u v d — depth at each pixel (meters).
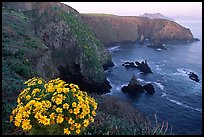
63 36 56.81
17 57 31.14
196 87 53.50
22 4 70.44
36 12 66.62
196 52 96.44
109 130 8.36
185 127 35.44
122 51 95.00
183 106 43.28
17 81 17.39
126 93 48.69
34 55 36.25
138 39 129.62
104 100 27.41
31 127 6.29
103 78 52.50
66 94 6.41
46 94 6.45
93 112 6.85
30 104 6.19
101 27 116.38
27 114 6.10
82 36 60.19
